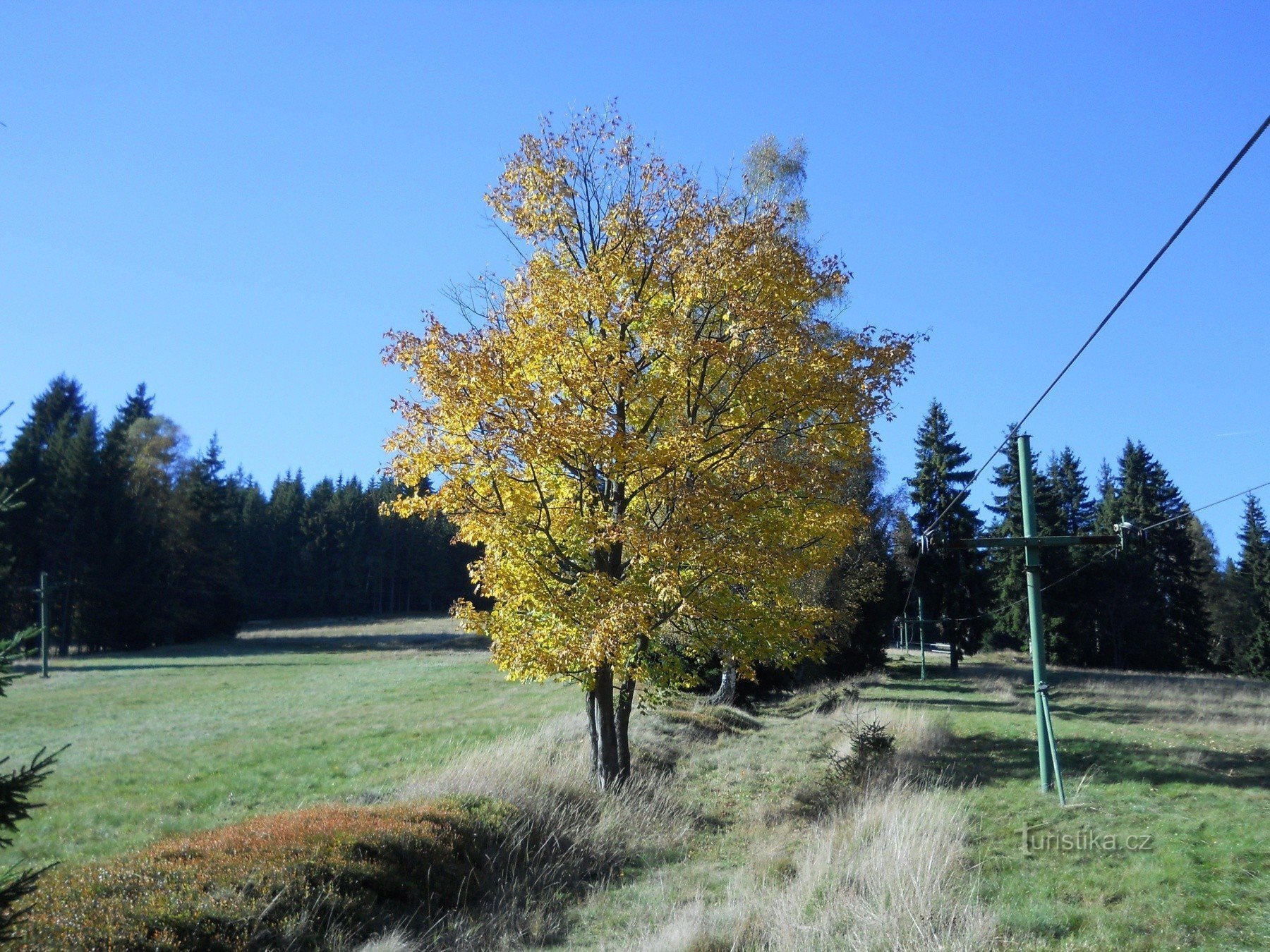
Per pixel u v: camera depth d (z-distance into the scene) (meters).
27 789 4.98
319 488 112.50
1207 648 62.22
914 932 8.20
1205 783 13.80
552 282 14.12
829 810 14.34
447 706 33.78
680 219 14.64
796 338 13.80
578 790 15.04
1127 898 8.89
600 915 10.57
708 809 15.51
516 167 15.48
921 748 17.83
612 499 14.91
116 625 67.56
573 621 13.96
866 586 33.78
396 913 10.22
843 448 14.86
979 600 47.97
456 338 13.92
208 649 70.00
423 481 16.41
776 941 8.65
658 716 23.55
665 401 14.54
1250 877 9.27
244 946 8.43
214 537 82.50
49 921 8.01
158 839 14.48
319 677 47.31
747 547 13.81
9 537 59.41
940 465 48.84
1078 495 75.44
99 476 68.25
